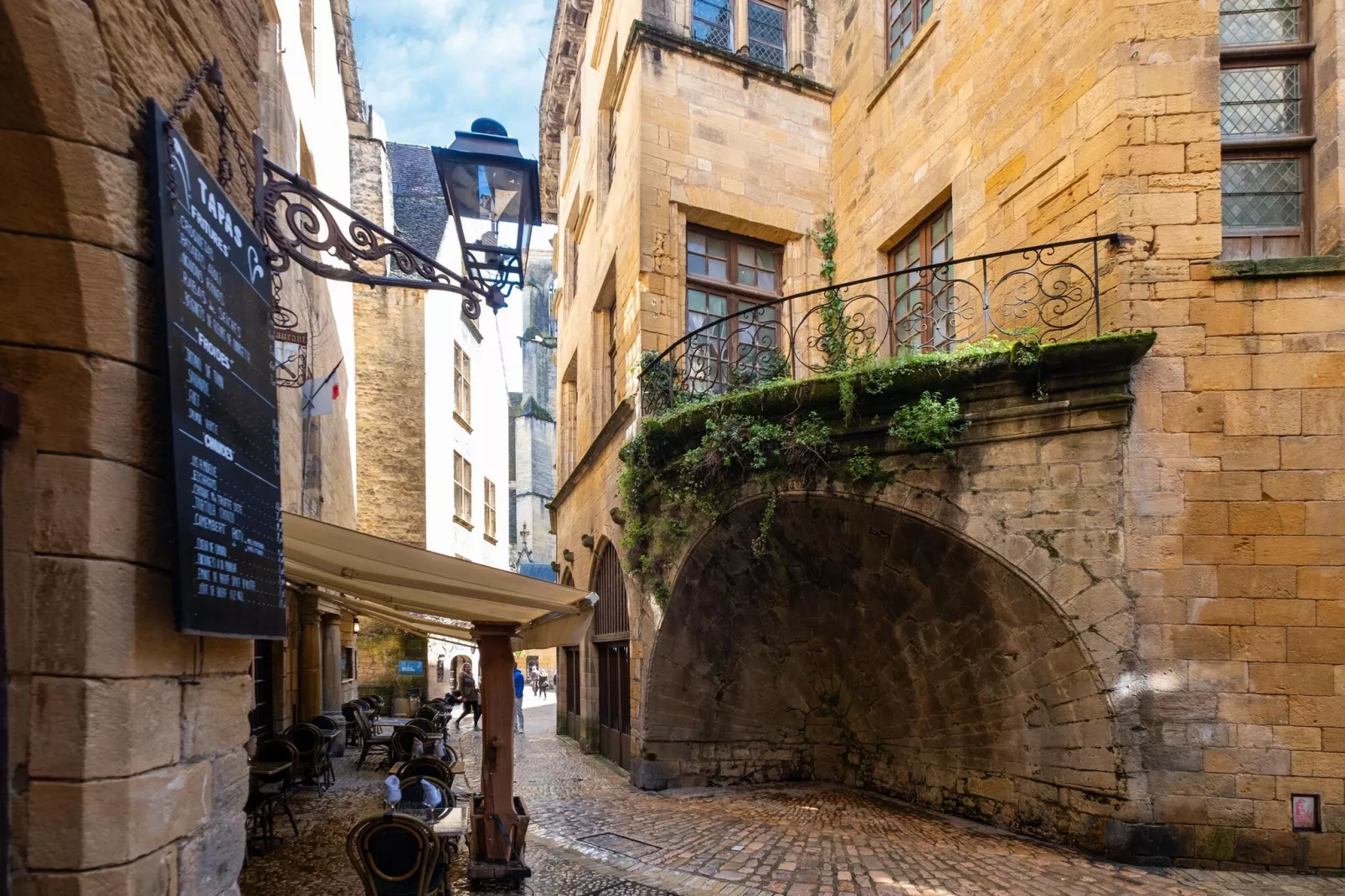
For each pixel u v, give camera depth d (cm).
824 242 1080
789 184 1073
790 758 938
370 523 1900
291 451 938
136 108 218
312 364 1071
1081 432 599
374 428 1933
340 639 1457
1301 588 558
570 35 1559
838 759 926
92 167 201
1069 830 601
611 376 1310
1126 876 529
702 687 913
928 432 634
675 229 990
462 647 2316
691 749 912
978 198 792
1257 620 561
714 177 1020
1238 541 569
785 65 1141
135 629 208
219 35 287
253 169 306
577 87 1661
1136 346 564
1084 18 655
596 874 562
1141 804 560
